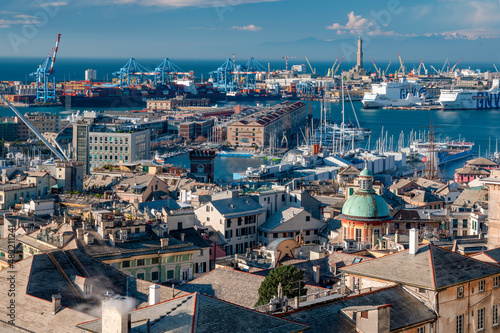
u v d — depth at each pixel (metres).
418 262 107.12
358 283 109.00
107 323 80.88
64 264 128.12
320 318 92.19
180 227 197.88
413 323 97.19
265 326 85.00
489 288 108.94
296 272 125.81
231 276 135.62
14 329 108.75
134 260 164.00
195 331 80.81
